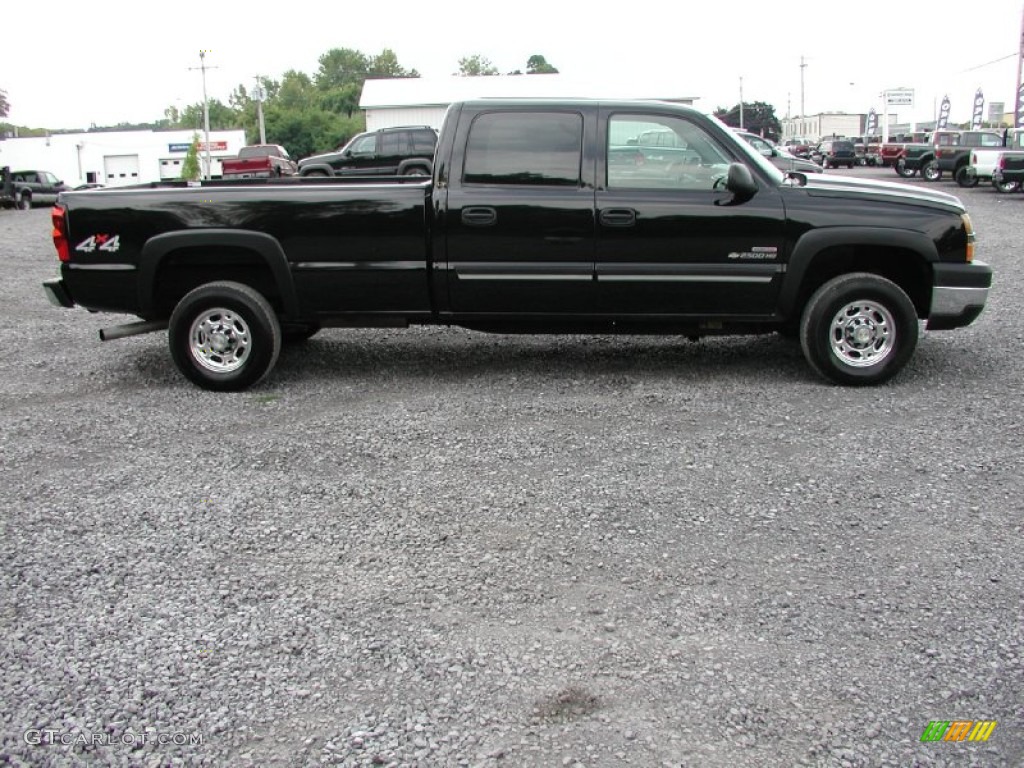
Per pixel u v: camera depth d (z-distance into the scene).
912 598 3.57
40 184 40.34
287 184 6.89
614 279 6.46
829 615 3.45
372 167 26.31
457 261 6.48
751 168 6.41
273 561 3.94
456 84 41.84
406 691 3.01
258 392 6.71
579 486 4.73
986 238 15.80
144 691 3.02
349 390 6.72
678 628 3.37
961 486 4.67
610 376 6.99
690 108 6.48
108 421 6.03
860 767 2.65
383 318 6.73
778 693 2.99
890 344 6.48
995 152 31.48
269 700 2.97
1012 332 8.37
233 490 4.75
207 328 6.68
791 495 4.57
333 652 3.24
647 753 2.71
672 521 4.29
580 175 6.41
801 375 6.93
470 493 4.66
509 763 2.67
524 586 3.69
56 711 2.92
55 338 8.83
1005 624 3.38
